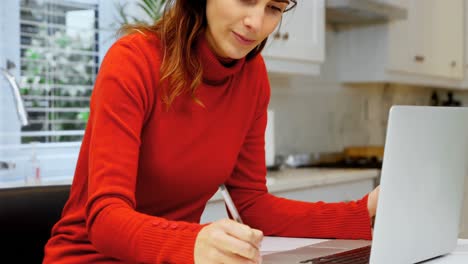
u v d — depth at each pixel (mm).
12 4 2271
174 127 1151
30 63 2328
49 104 2381
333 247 1221
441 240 1134
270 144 3010
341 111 3916
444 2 4195
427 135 1022
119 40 1131
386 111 4383
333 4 3074
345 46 3709
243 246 825
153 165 1146
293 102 3535
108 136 1012
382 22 3533
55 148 2402
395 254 1000
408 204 1010
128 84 1056
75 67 2463
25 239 1241
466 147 1160
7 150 2262
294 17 2861
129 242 911
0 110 2248
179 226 915
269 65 2770
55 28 2396
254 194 1405
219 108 1223
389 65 3549
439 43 4133
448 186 1120
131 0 2533
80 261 1096
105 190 970
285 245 1259
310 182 2678
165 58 1123
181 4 1136
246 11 1063
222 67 1174
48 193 1284
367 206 1329
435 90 5023
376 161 3611
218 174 1255
